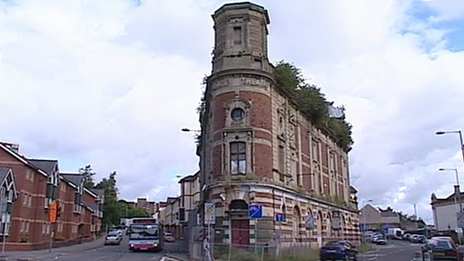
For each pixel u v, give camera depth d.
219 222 32.78
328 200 48.88
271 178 34.03
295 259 32.31
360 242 64.25
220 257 30.66
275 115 36.28
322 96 47.72
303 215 40.34
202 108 46.38
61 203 66.56
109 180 114.19
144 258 33.72
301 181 41.06
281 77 38.00
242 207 32.84
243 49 35.41
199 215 44.38
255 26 36.28
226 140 33.97
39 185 55.53
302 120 43.91
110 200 110.38
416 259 32.88
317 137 48.56
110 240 61.16
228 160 33.62
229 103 34.34
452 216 91.69
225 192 33.09
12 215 49.31
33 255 36.66
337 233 51.66
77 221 74.06
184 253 40.69
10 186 47.69
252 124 33.91
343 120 60.59
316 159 47.44
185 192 84.00
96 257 34.62
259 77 34.84
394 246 70.88
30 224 53.72
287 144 38.41
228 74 34.66
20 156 51.66
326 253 33.44
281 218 32.50
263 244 31.67
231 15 36.22
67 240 62.81
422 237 90.25
